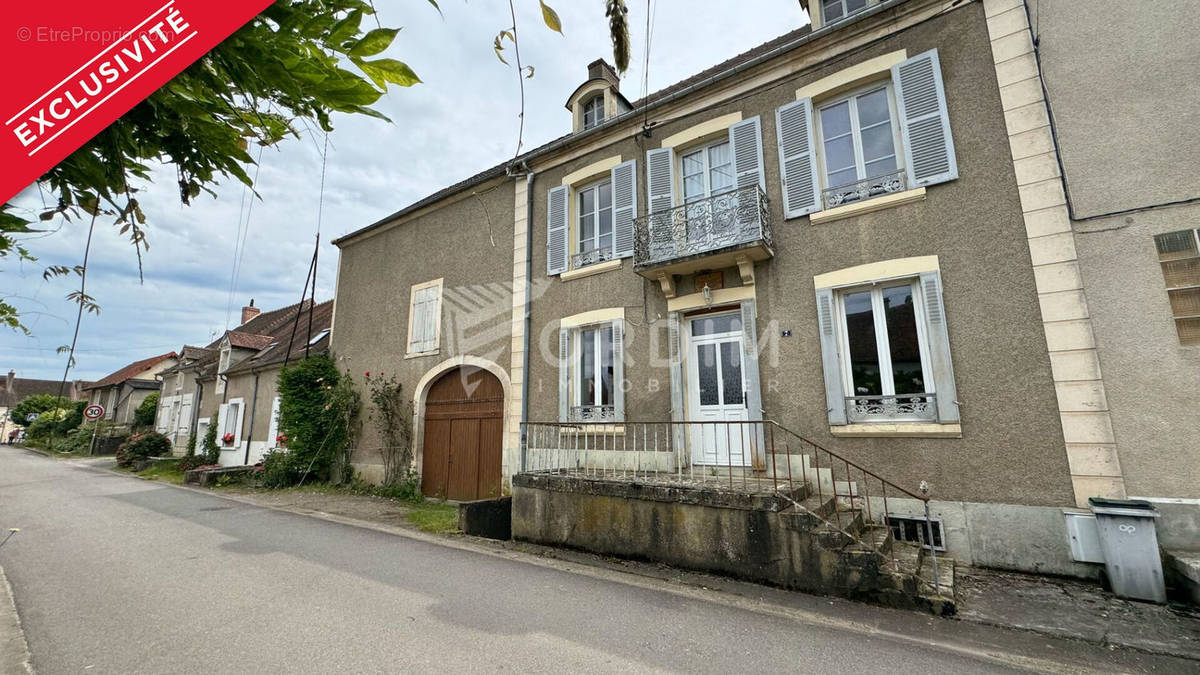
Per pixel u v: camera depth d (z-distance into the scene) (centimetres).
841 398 646
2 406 3866
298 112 148
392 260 1270
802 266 702
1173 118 528
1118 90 554
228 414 1773
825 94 725
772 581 496
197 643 364
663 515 573
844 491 630
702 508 548
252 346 1880
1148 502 486
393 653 350
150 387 3053
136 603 444
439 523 802
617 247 880
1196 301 500
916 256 627
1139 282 520
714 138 825
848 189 690
